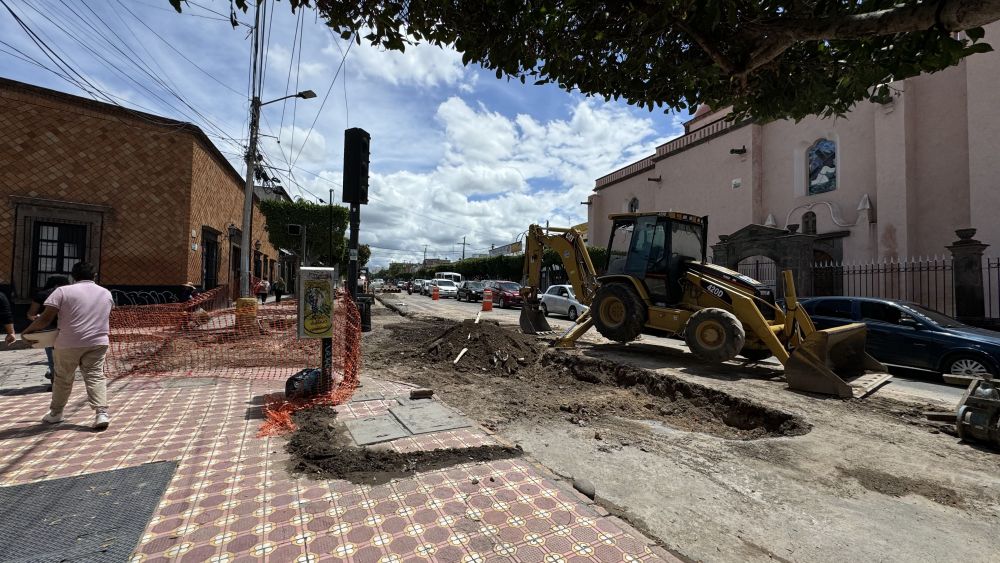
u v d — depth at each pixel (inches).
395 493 119.0
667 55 162.6
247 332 387.5
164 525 101.9
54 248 446.6
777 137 742.5
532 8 138.8
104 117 469.4
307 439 154.8
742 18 138.9
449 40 155.2
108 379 252.8
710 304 337.1
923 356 298.7
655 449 167.5
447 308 958.4
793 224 657.6
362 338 450.3
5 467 131.4
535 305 487.2
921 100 561.3
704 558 99.8
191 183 522.3
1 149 419.5
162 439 156.3
